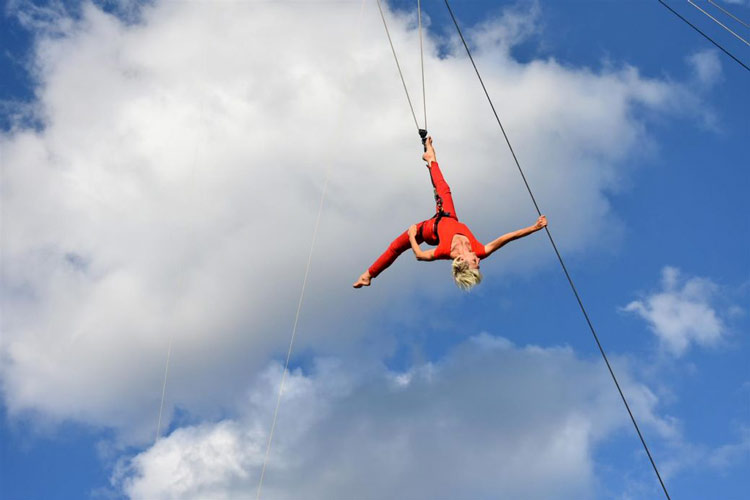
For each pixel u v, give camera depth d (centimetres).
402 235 1379
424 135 1488
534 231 1298
